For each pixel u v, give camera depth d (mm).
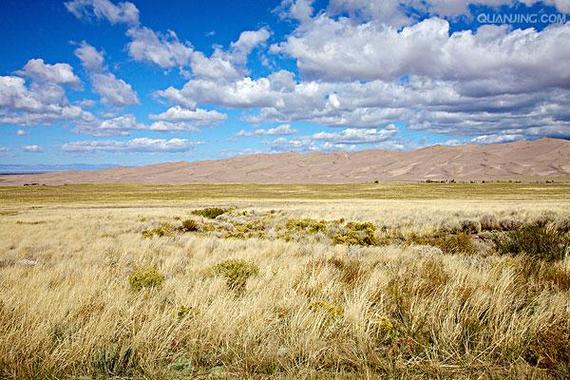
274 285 5934
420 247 11344
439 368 3248
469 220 19094
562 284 5754
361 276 6387
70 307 4703
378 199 89125
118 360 3420
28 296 5195
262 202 75188
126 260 10789
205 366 3475
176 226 23969
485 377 3123
